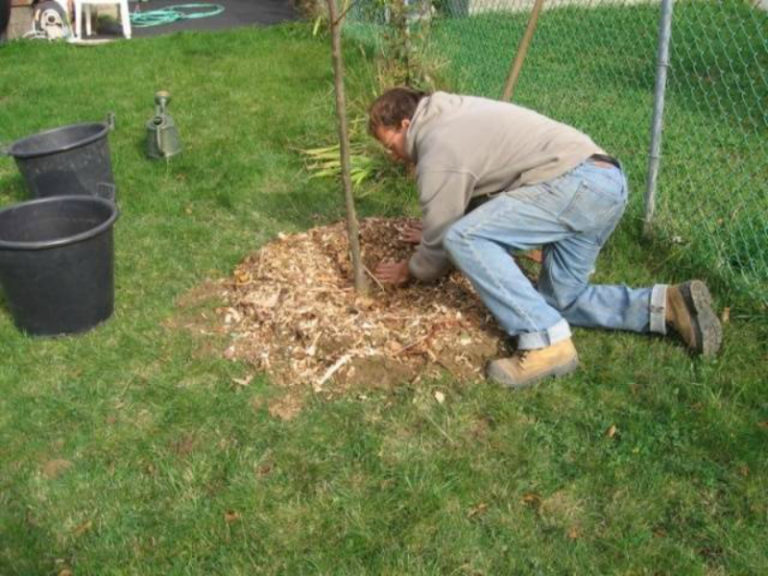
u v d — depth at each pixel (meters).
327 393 3.17
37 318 3.56
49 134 4.88
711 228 4.12
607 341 3.43
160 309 3.82
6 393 3.26
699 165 5.20
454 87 6.20
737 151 5.37
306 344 3.36
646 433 2.91
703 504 2.61
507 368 3.16
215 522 2.59
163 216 4.88
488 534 2.53
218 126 6.43
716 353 3.32
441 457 2.83
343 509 2.63
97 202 3.78
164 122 5.64
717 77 7.00
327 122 6.25
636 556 2.42
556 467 2.79
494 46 7.20
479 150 3.02
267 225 4.74
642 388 3.16
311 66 8.00
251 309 3.67
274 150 5.89
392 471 2.77
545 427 2.97
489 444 2.89
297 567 2.43
